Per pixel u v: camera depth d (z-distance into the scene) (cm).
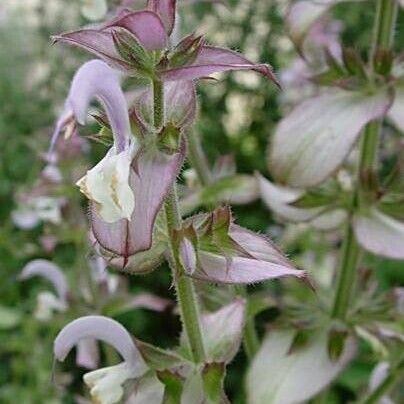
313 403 14
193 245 9
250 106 34
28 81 36
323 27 19
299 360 13
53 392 23
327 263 21
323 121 13
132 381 10
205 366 10
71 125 10
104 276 17
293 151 13
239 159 33
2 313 26
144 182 9
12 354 28
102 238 8
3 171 33
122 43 9
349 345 13
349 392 25
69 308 17
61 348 10
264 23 34
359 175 14
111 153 8
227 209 9
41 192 18
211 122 34
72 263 27
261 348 14
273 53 34
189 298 10
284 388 13
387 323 14
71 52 35
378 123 14
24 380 27
